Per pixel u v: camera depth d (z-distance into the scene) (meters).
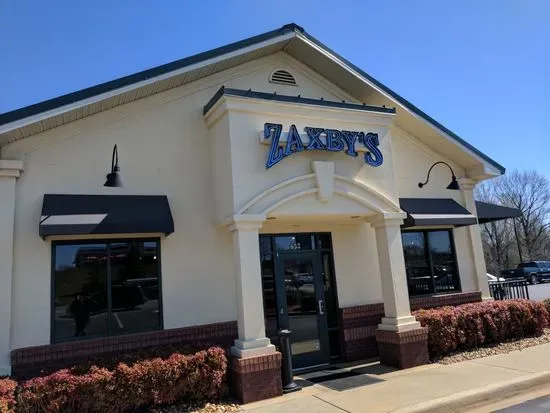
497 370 8.42
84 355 7.71
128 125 8.91
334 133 9.24
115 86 7.88
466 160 12.45
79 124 8.50
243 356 7.66
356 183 9.41
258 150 8.62
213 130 9.30
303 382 8.66
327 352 10.05
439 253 12.13
